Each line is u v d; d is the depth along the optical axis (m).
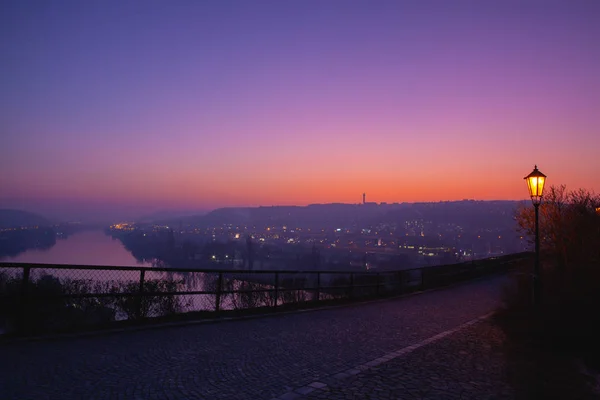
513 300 12.61
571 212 14.09
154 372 6.04
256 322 10.88
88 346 7.29
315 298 15.55
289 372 6.42
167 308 10.81
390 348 8.30
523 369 6.85
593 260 11.41
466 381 6.21
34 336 7.56
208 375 6.06
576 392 5.78
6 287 8.45
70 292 8.93
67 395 4.96
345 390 5.68
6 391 4.93
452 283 25.03
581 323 8.03
